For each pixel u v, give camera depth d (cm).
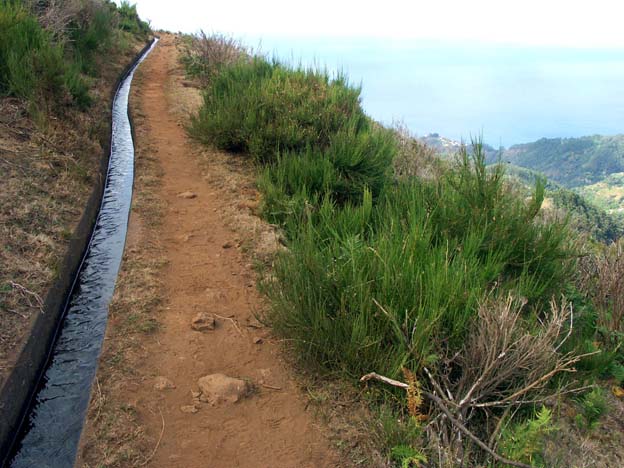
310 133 793
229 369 362
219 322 417
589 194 15525
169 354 371
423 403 325
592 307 475
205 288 467
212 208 644
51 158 632
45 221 512
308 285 385
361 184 675
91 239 564
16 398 319
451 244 472
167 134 931
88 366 371
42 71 782
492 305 353
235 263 517
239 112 855
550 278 454
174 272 488
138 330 389
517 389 328
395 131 1082
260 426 312
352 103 927
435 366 336
